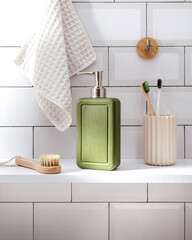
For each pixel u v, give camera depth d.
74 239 0.88
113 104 0.70
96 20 0.85
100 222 0.87
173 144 0.76
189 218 0.88
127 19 0.85
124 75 0.86
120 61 0.86
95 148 0.72
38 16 0.80
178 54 0.86
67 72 0.79
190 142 0.86
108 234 0.88
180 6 0.85
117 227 0.88
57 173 0.69
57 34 0.78
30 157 0.86
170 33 0.85
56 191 0.88
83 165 0.73
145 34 0.85
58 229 0.88
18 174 0.68
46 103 0.80
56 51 0.78
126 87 0.86
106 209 0.88
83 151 0.73
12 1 0.85
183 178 0.68
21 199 0.88
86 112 0.72
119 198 0.88
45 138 0.86
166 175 0.68
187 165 0.77
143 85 0.79
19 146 0.86
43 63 0.77
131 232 0.88
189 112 0.86
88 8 0.85
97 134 0.71
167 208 0.88
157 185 0.88
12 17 0.86
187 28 0.85
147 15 0.85
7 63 0.86
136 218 0.88
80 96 0.86
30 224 0.88
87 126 0.72
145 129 0.77
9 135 0.86
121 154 0.86
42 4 0.79
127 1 0.85
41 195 0.88
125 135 0.86
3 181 0.68
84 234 0.88
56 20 0.79
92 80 0.86
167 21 0.85
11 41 0.86
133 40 0.86
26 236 0.88
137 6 0.85
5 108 0.86
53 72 0.77
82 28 0.84
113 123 0.70
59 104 0.76
